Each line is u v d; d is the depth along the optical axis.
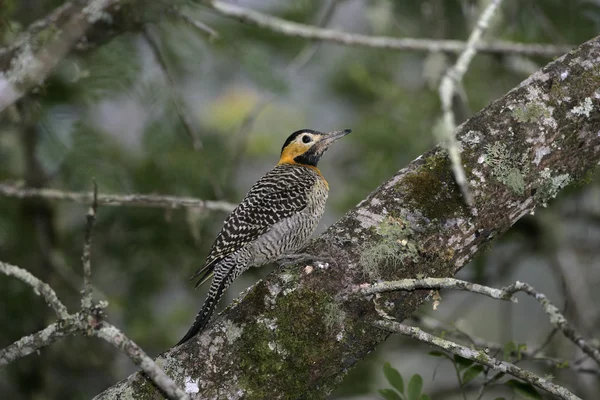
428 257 7.55
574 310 15.04
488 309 18.33
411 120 14.77
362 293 7.32
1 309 14.16
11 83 9.62
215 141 15.09
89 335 6.62
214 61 13.13
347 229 7.70
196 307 16.81
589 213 15.87
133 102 13.55
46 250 14.43
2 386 14.66
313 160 12.47
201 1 11.38
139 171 13.85
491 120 7.79
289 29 11.78
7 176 14.51
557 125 7.70
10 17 11.69
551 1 13.02
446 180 7.75
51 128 11.07
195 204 10.12
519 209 7.76
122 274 15.38
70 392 15.06
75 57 10.74
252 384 7.18
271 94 12.29
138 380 7.33
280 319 7.33
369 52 16.28
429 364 16.95
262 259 10.29
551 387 6.59
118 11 10.05
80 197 10.84
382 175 14.70
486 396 13.27
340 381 7.54
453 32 14.31
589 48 8.00
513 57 14.68
